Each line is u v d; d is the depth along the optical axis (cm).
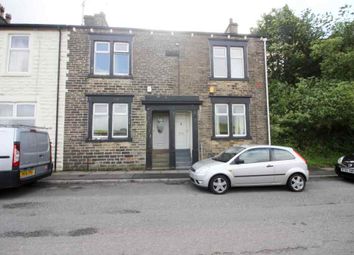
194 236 442
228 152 881
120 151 1181
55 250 387
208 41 1298
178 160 1254
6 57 1166
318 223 509
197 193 771
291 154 832
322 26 2084
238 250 388
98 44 1224
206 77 1277
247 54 1330
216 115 1279
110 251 384
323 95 1392
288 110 1514
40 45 1183
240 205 641
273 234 452
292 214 568
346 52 1647
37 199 693
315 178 1033
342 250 387
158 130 1291
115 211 588
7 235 446
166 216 553
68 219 531
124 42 1241
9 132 704
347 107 1328
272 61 2127
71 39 1196
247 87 1310
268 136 1299
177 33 1277
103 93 1189
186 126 1301
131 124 1199
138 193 768
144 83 1228
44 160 855
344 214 568
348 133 1600
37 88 1162
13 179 691
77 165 1149
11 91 1153
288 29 2102
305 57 2020
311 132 1578
